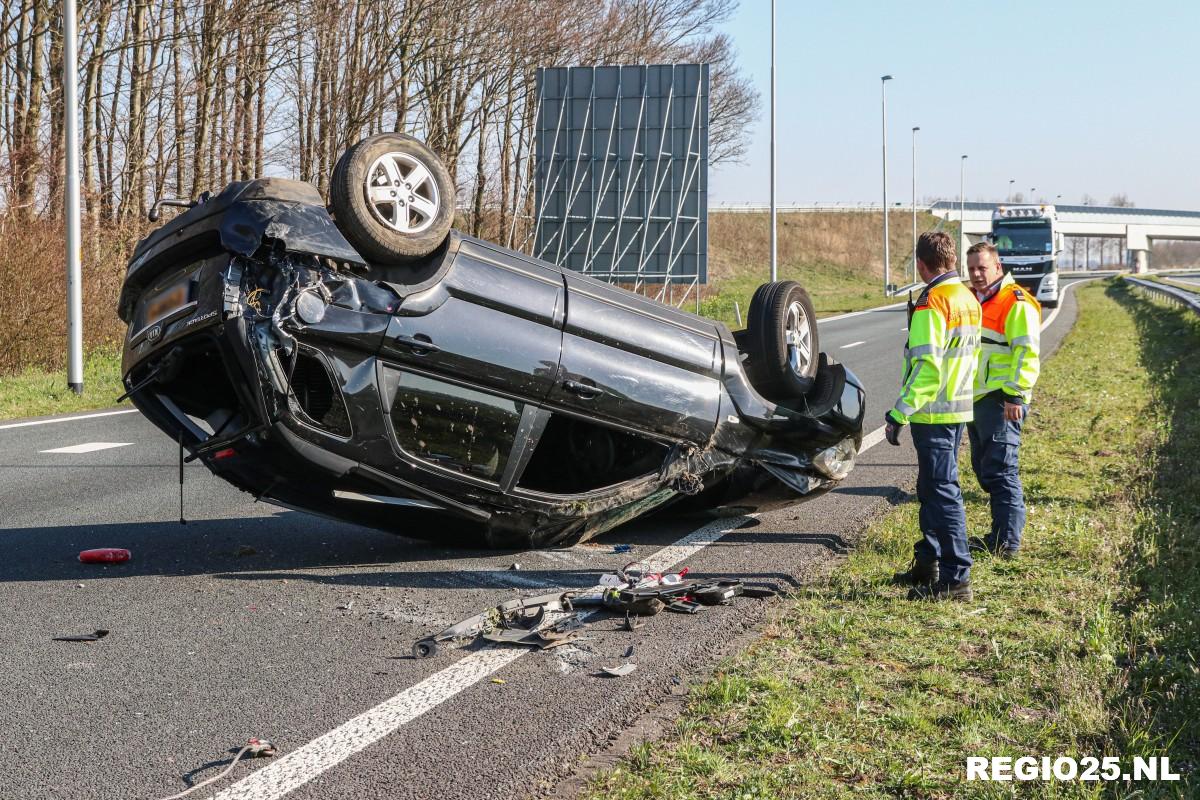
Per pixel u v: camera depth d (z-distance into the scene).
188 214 5.44
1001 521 6.34
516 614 5.04
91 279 19.62
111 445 11.36
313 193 5.46
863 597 5.44
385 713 3.96
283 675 4.36
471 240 5.89
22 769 3.48
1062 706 3.89
